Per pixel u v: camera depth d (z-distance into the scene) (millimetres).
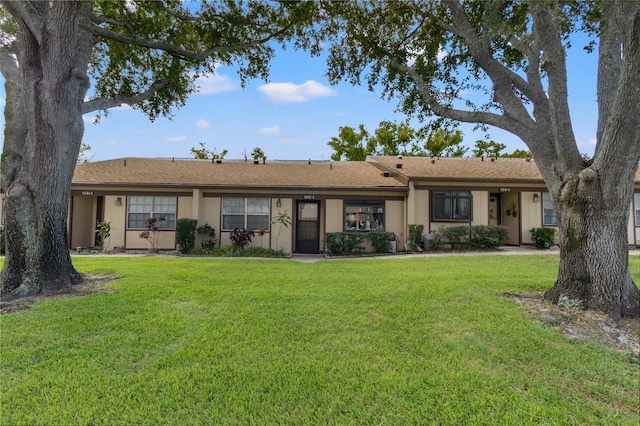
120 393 2916
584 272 4867
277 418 2629
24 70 6328
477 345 3838
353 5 8555
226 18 9039
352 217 13773
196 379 3135
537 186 13812
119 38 7820
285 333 4125
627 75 4316
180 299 5445
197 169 15570
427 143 27891
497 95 6188
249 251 12680
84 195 13633
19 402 2760
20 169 6301
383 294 5738
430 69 9023
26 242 6062
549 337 4031
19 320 4449
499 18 7359
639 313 4613
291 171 15867
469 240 12969
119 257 11234
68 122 6480
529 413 2707
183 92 10359
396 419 2627
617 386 3125
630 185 4719
